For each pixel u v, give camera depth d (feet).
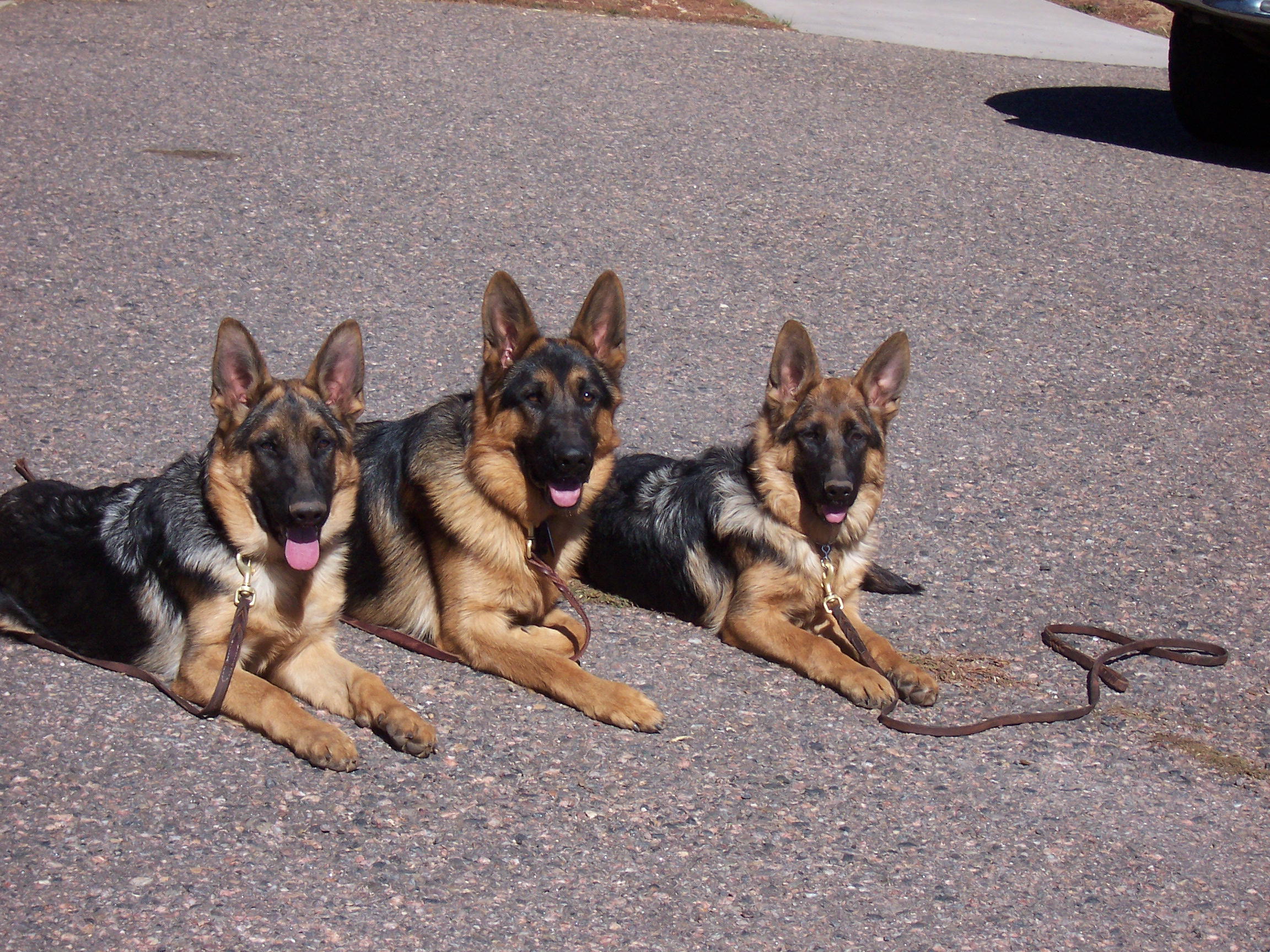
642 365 17.38
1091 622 14.88
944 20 38.14
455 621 14.15
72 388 16.14
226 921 12.24
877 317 18.51
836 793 13.26
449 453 14.28
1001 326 18.58
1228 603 15.15
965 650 14.57
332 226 19.13
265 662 13.76
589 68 28.68
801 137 25.58
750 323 18.20
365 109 24.43
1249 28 24.58
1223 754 13.82
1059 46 36.47
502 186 21.47
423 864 12.60
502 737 13.47
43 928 12.12
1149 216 22.99
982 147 26.16
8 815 12.64
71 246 18.11
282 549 13.51
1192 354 18.35
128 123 22.29
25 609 13.85
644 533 15.01
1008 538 15.67
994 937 12.51
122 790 12.84
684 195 21.95
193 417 15.99
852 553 14.67
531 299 18.08
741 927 12.44
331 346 13.61
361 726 13.48
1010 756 13.65
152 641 13.66
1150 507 16.14
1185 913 12.73
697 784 13.24
